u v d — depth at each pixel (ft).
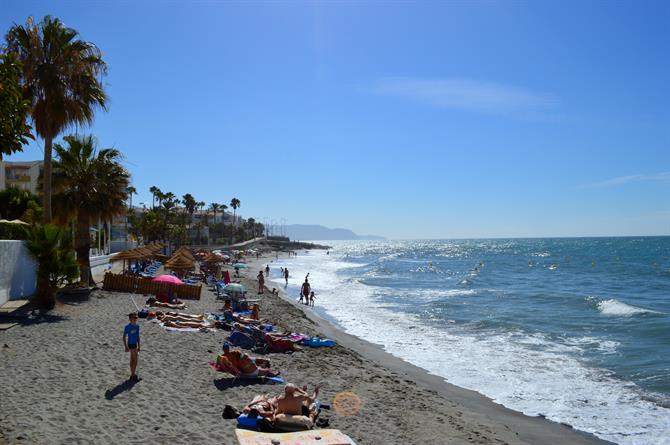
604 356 65.67
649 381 53.93
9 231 74.08
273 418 29.01
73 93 72.43
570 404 46.88
